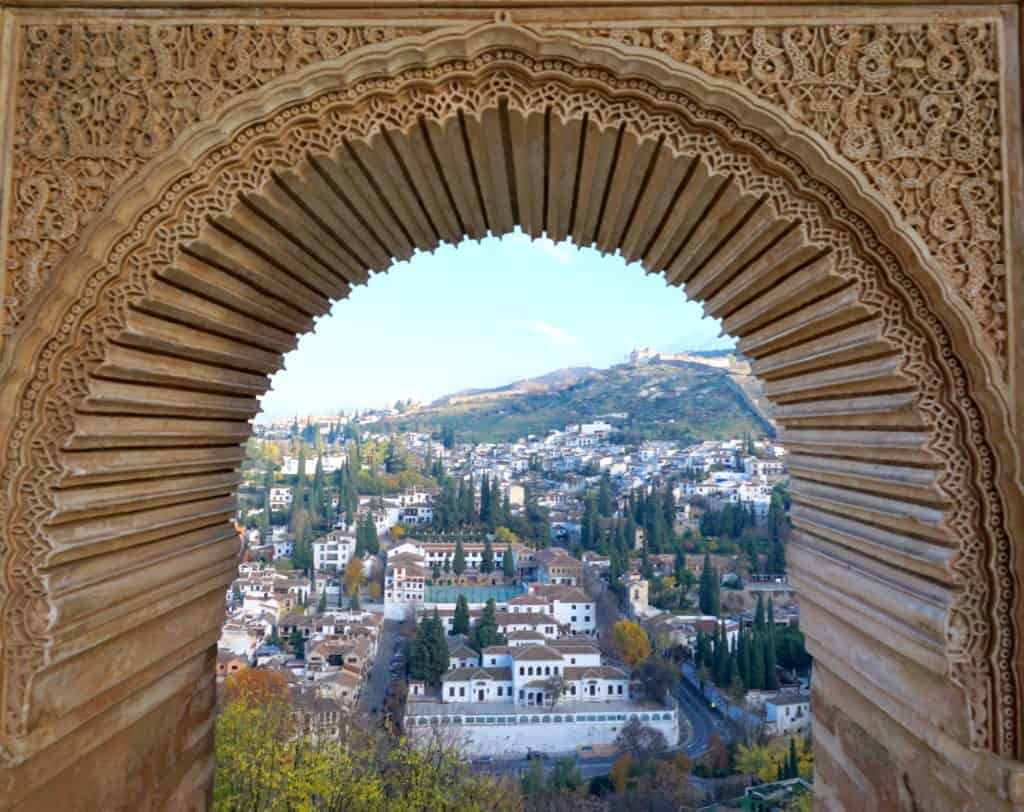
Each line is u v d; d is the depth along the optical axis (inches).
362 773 332.8
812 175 78.9
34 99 80.7
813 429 103.6
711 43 79.9
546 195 103.3
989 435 74.6
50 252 79.4
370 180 91.0
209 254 83.4
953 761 73.9
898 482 80.4
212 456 104.5
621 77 79.9
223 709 309.6
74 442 76.2
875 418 84.7
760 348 103.8
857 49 79.9
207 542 106.9
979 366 74.7
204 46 80.7
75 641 76.8
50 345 76.9
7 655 73.6
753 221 84.6
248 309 96.7
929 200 77.5
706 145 80.7
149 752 99.0
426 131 84.4
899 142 78.2
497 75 81.5
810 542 109.1
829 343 87.2
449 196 102.4
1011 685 72.8
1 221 78.8
